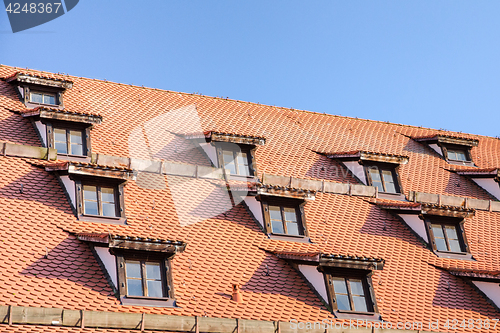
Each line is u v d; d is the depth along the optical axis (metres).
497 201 30.52
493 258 27.56
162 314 20.70
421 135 35.75
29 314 18.66
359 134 34.03
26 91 27.39
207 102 32.81
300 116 34.16
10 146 24.33
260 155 29.38
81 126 26.38
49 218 22.44
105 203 23.73
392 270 25.45
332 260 23.56
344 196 28.44
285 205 26.38
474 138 37.16
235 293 22.25
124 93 31.05
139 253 21.64
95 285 20.78
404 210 27.75
